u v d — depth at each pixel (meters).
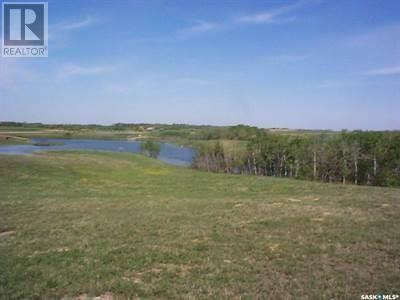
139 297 6.34
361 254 8.48
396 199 17.95
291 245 9.37
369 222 12.02
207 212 14.52
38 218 13.32
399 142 48.19
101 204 16.97
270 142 62.72
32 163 37.16
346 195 20.67
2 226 11.92
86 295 6.45
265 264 7.95
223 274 7.39
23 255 8.70
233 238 10.20
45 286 6.75
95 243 9.77
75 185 27.64
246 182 32.53
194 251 9.00
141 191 25.27
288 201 17.61
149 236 10.57
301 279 7.02
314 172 55.84
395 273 7.22
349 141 53.34
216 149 65.69
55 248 9.34
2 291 6.50
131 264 8.03
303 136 62.00
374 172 50.03
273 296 6.25
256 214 13.79
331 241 9.68
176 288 6.68
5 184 26.06
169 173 41.06
